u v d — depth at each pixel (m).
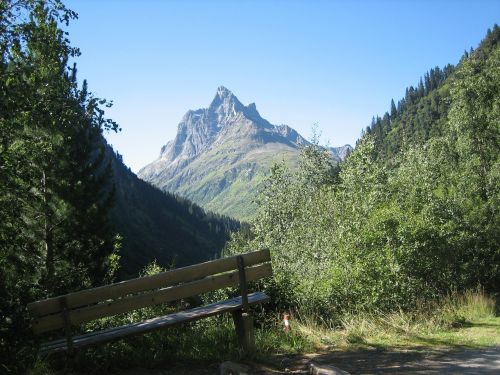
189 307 10.27
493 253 19.34
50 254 14.76
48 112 8.57
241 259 6.93
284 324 8.17
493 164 25.89
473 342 7.68
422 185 19.11
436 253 12.84
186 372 5.95
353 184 17.95
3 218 7.36
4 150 7.39
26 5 8.51
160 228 168.75
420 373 5.64
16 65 7.97
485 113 27.70
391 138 143.38
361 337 7.98
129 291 6.43
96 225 16.67
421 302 10.70
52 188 14.52
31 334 6.04
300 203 24.41
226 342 7.25
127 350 6.69
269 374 5.71
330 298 10.26
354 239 12.11
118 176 173.88
